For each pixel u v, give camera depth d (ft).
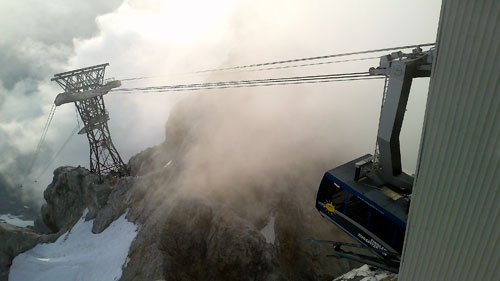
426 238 30.86
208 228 112.57
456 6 23.81
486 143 23.81
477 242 26.32
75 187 168.66
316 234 127.24
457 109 25.25
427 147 28.68
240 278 103.96
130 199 141.28
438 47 25.73
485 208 25.11
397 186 41.96
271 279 102.99
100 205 151.33
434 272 30.73
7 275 137.69
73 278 119.14
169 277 98.43
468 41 23.41
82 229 145.07
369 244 43.24
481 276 26.68
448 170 27.17
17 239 146.72
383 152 41.14
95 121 149.79
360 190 43.04
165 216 113.80
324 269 117.08
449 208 27.86
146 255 106.63
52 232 179.11
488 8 21.74
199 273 104.94
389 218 39.65
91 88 141.49
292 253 119.75
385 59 39.70
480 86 23.32
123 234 126.31
